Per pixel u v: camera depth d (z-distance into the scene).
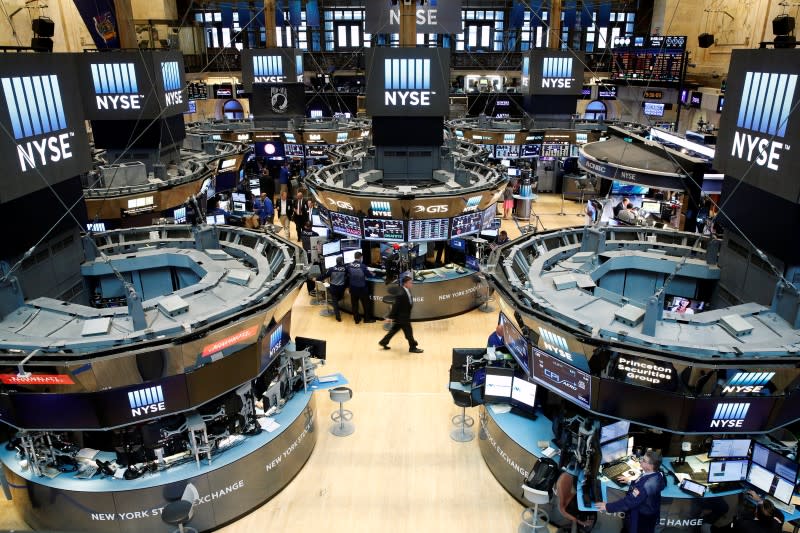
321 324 13.37
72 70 8.48
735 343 6.57
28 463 7.08
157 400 6.67
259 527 7.43
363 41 36.88
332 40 37.00
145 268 9.88
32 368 6.12
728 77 7.98
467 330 13.05
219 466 7.19
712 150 13.72
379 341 12.30
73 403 6.35
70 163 8.41
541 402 8.16
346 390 9.04
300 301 14.75
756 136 7.27
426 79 14.12
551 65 24.47
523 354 7.60
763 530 6.07
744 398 6.04
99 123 15.37
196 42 35.94
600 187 24.48
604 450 6.81
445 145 19.97
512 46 36.44
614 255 9.85
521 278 8.84
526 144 24.88
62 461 7.18
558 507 7.23
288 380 8.52
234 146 20.48
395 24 13.88
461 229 13.64
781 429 6.96
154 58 14.63
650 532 6.23
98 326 6.84
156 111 14.89
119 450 7.06
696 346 6.18
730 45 23.59
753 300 8.02
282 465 7.95
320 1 36.25
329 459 8.68
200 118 34.97
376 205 12.91
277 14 36.31
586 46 35.47
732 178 8.43
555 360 6.96
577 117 28.77
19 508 7.42
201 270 9.16
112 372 6.27
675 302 9.66
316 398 10.28
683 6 28.02
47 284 8.44
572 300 7.74
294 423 8.10
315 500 7.88
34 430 6.64
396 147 14.98
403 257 13.42
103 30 15.05
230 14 36.38
